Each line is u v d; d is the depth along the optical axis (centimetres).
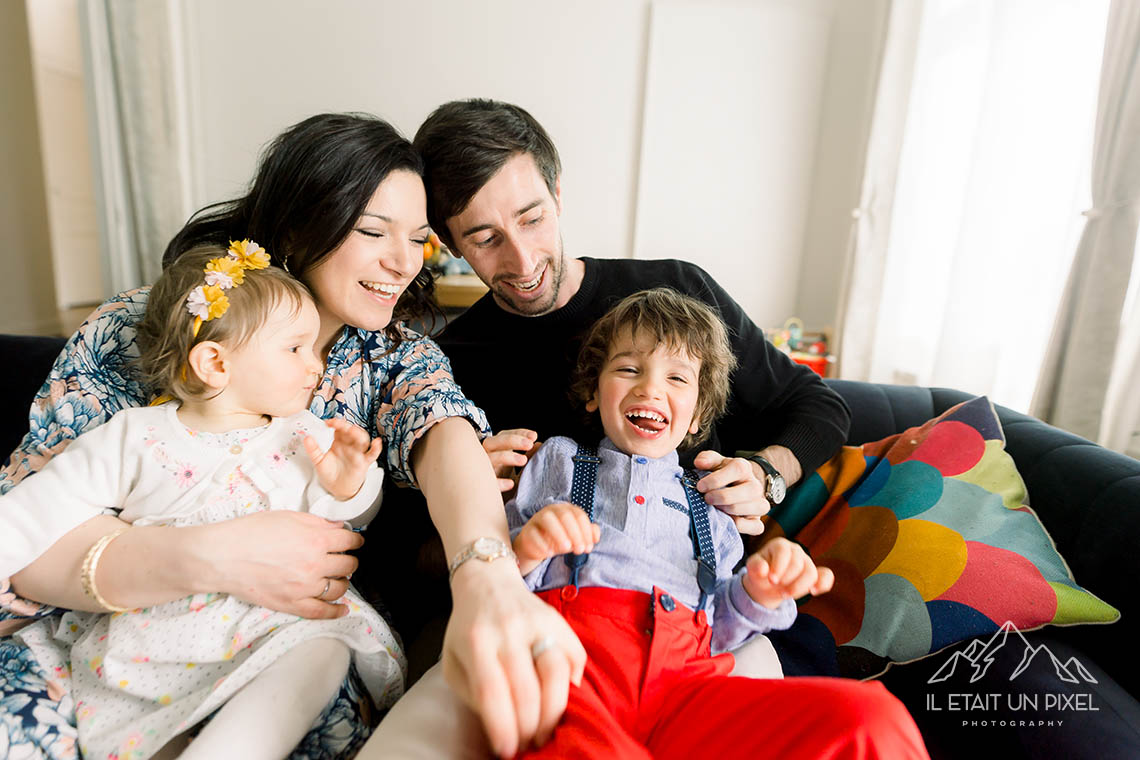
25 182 409
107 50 347
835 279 334
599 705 77
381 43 342
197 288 90
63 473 85
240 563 80
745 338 143
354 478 91
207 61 350
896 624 108
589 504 105
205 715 78
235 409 95
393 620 118
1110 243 147
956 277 209
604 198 347
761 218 338
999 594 104
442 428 96
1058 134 178
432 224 125
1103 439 152
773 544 86
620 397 110
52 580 82
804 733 67
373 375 108
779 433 136
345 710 88
